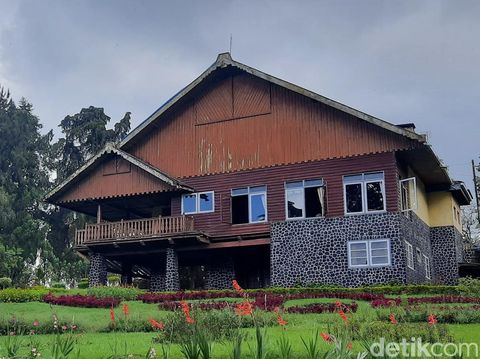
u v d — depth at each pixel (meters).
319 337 12.54
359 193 27.36
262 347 6.85
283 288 25.84
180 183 29.77
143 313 19.05
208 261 31.34
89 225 31.00
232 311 16.08
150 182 30.53
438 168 30.97
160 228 29.55
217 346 11.91
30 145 54.44
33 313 20.25
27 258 49.81
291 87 28.97
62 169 55.72
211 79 31.30
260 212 29.00
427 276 31.73
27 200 51.69
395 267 26.12
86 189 31.78
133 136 31.62
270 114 29.83
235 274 30.91
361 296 22.78
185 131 31.48
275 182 28.98
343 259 26.95
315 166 28.38
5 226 50.03
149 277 37.22
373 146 27.52
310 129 28.84
